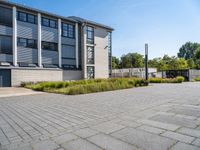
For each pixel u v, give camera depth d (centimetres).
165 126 470
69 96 1185
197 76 3747
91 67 3127
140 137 398
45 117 609
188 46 9731
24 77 2273
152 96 1070
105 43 3384
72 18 3083
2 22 2147
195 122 501
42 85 1708
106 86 1502
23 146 370
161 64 6581
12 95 1319
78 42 3017
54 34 2673
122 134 421
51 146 365
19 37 2284
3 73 2125
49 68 2541
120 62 9569
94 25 3162
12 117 621
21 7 2269
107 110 698
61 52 2775
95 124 511
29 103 927
